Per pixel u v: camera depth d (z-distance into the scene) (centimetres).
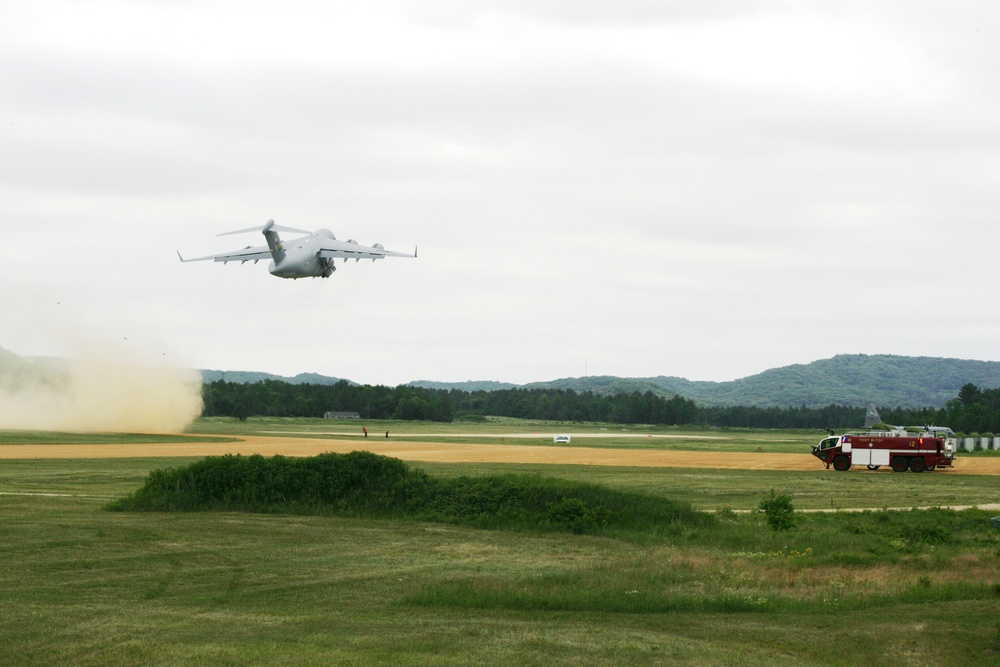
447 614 2741
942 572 3469
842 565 3612
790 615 2759
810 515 5266
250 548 3906
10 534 4025
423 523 4766
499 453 11269
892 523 4916
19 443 10975
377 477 5212
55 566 3409
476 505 4919
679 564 3622
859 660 2270
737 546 4147
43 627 2467
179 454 9825
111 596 2953
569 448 13112
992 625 2572
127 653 2209
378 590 3125
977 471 9050
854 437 9044
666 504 4938
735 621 2680
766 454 12094
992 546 4234
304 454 10150
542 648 2298
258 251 8600
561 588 3091
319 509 4972
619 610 2828
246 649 2253
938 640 2425
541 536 4438
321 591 3097
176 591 3064
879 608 2859
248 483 5175
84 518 4588
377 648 2283
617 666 2148
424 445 12838
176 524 4453
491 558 3822
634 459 10450
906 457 8956
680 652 2280
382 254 8550
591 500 4884
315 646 2294
